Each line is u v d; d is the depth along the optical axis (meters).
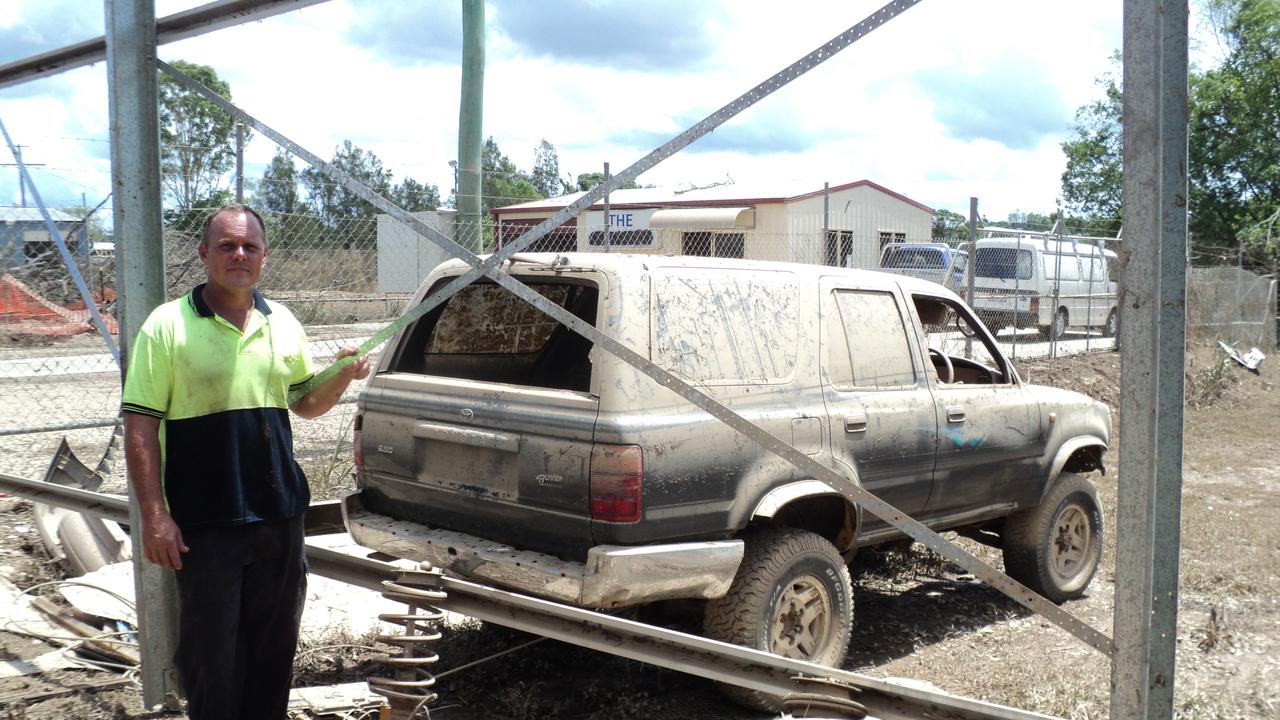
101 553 5.82
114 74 3.94
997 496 5.70
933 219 22.69
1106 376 17.42
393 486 4.61
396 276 10.26
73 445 9.77
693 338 4.21
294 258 9.78
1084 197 34.00
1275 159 30.25
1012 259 19.88
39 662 4.56
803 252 19.78
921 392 5.21
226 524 3.13
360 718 3.98
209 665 3.17
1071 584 6.21
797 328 4.69
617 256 4.28
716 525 4.12
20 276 10.23
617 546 3.82
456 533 4.38
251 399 3.19
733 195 20.19
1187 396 16.38
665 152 2.80
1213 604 6.08
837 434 4.68
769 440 2.80
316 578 5.88
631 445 3.82
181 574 3.17
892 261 19.91
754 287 4.58
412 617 3.75
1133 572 2.36
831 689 3.11
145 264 4.06
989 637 5.58
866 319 5.09
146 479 3.03
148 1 4.00
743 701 4.26
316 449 9.35
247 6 3.81
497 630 5.18
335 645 4.80
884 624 5.77
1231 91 30.14
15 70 5.11
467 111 9.70
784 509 4.59
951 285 18.19
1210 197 31.41
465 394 4.30
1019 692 4.65
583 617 3.55
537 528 4.06
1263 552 7.31
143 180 4.03
